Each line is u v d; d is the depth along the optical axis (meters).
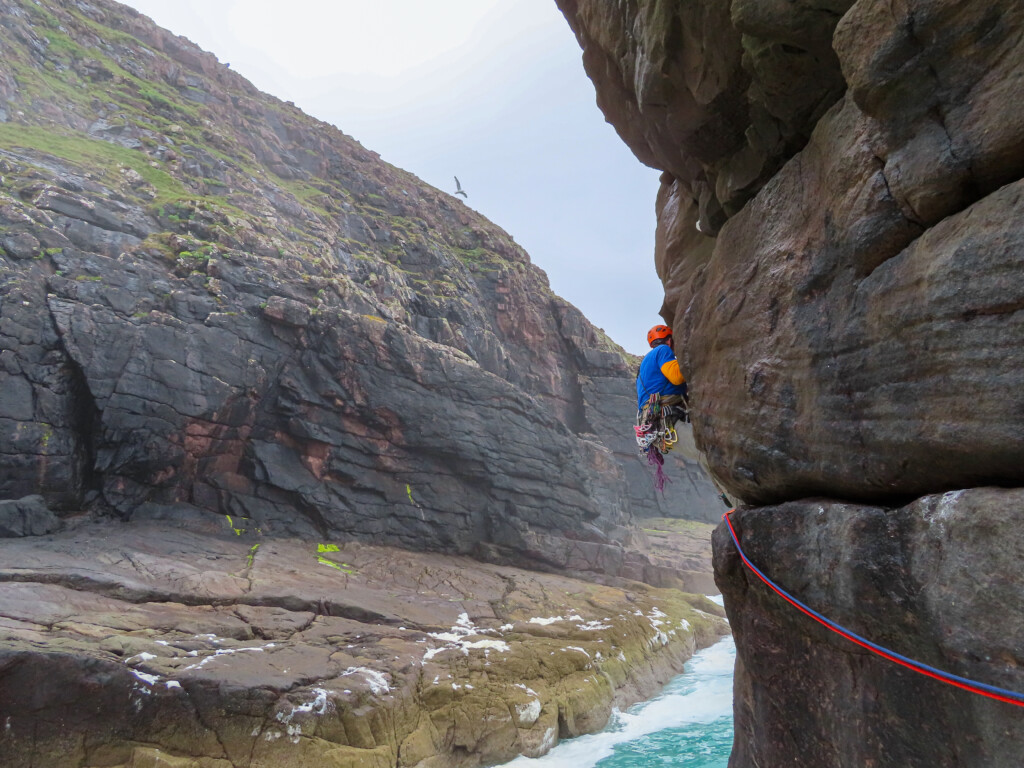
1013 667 2.24
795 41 3.19
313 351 26.02
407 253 41.34
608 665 18.73
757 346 3.84
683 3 3.69
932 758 2.66
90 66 35.31
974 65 2.41
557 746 15.39
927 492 2.79
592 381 46.88
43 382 19.92
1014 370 2.24
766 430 3.73
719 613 27.88
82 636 12.62
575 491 32.22
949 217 2.56
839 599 3.14
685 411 5.17
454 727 14.08
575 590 25.05
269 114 45.75
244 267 25.64
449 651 16.41
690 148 4.48
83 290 21.36
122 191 26.08
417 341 29.50
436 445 28.09
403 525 26.58
